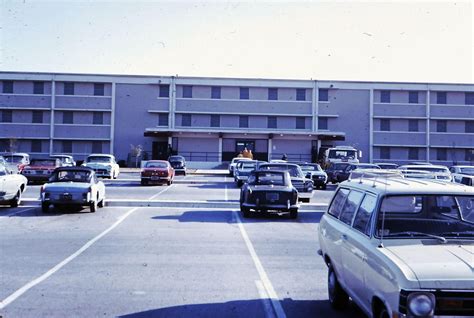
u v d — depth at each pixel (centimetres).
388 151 5400
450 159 5378
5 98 5284
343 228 588
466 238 493
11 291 695
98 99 5366
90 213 1631
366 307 483
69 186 1608
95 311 608
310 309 626
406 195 518
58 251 995
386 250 459
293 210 1598
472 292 383
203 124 5394
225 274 813
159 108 5384
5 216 1541
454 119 5369
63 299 658
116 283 745
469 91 5362
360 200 572
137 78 5388
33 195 2206
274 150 5384
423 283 387
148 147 5397
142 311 610
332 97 5416
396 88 5375
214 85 5384
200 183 3269
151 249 1028
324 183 3012
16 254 960
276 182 1653
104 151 5378
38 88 5328
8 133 5309
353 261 526
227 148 5381
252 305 641
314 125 5397
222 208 1847
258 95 5400
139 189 2684
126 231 1268
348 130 5422
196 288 722
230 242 1130
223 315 598
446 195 523
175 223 1430
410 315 381
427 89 5366
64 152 5375
